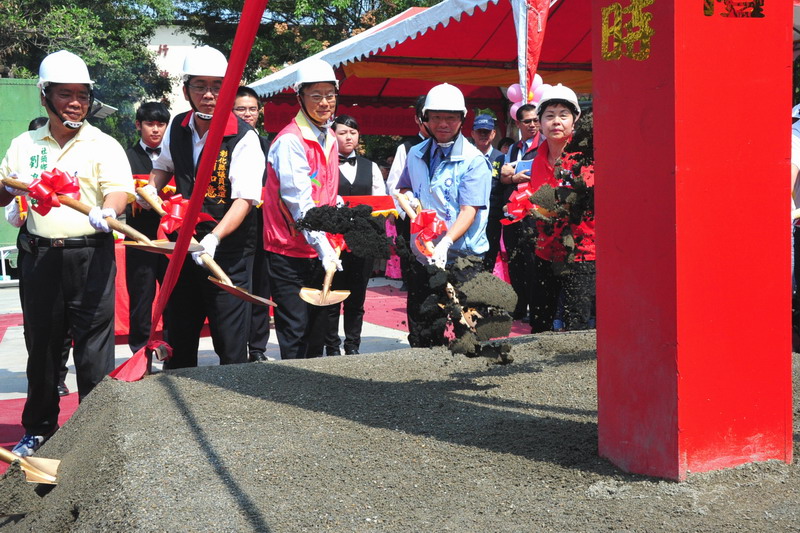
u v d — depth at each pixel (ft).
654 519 5.50
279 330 13.93
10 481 7.72
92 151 11.50
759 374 6.22
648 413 6.27
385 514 5.85
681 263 5.90
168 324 12.82
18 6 56.80
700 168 5.89
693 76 5.81
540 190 10.23
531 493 6.12
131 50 70.49
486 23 29.48
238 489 6.41
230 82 7.54
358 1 61.82
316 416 8.54
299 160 13.10
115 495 6.57
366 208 8.21
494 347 8.38
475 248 13.64
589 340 11.96
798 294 15.40
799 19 23.86
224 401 9.30
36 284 11.46
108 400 9.79
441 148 13.50
